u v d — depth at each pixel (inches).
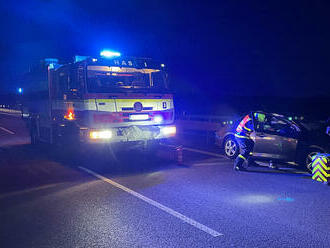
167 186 241.1
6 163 336.2
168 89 349.4
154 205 197.2
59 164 328.2
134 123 320.2
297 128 293.3
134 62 327.3
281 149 290.4
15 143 505.7
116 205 197.6
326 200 206.8
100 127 301.6
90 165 321.1
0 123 968.3
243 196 215.5
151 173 284.5
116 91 309.4
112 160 346.3
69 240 149.0
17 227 165.6
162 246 141.6
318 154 258.4
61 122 354.0
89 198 212.7
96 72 306.5
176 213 182.9
